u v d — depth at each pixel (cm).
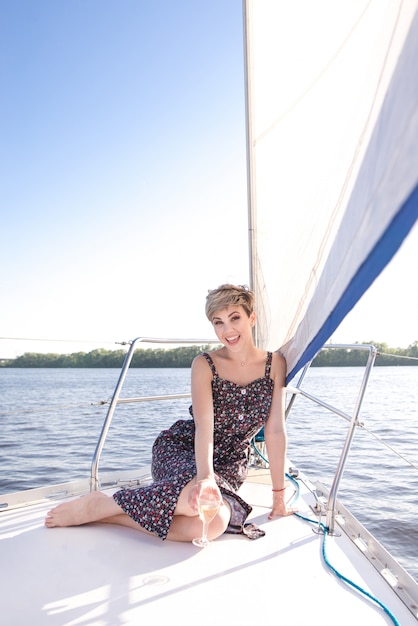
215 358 235
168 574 175
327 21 195
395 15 130
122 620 147
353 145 158
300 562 185
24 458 791
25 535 210
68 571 178
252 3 267
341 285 153
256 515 235
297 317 214
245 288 238
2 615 149
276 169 243
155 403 1766
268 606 155
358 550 195
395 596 161
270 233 254
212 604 156
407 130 115
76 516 217
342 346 252
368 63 154
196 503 183
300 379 315
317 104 202
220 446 238
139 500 205
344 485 573
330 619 147
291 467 304
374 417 1155
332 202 175
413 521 446
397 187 119
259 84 258
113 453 815
